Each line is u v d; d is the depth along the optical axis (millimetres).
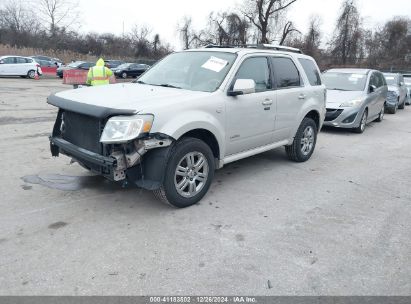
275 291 3045
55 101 4527
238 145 5203
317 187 5531
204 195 4824
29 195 4738
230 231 4004
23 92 16906
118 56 58000
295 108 6211
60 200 4625
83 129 4312
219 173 6023
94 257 3414
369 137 9828
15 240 3656
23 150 6754
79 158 4332
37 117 10211
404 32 53719
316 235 3998
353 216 4535
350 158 7438
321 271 3338
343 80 11125
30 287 2980
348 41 48188
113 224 4055
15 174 5469
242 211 4535
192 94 4559
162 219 4211
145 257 3445
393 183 5887
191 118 4285
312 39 45031
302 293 3033
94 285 3029
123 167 3988
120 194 4867
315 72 6973
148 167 4137
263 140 5703
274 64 5844
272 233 4004
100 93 4578
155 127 3988
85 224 4035
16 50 41969
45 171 5648
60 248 3543
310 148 6949
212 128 4578
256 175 5973
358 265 3457
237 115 4992
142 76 5730
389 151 8203
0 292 2912
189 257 3473
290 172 6211
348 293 3057
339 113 9891
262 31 36438
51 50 47406
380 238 3992
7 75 26234
